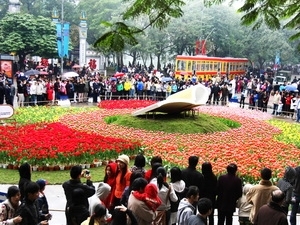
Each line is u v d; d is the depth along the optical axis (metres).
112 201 8.55
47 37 45.38
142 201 6.91
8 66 33.50
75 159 13.52
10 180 12.17
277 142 17.56
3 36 44.69
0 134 15.73
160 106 19.05
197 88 19.95
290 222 9.83
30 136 15.34
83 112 23.23
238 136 18.73
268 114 26.59
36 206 6.49
